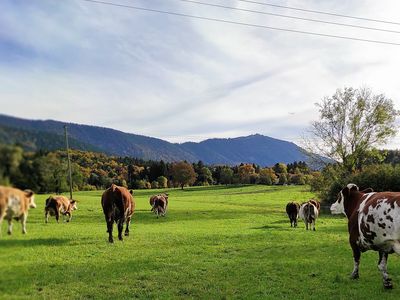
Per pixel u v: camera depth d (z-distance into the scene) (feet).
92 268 42.86
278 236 72.13
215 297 33.65
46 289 33.22
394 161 183.21
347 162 177.47
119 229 63.36
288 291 35.55
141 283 37.83
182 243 62.28
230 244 61.57
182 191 367.25
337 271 43.01
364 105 173.47
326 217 137.18
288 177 435.53
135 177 397.60
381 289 35.94
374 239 36.40
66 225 93.25
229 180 492.54
